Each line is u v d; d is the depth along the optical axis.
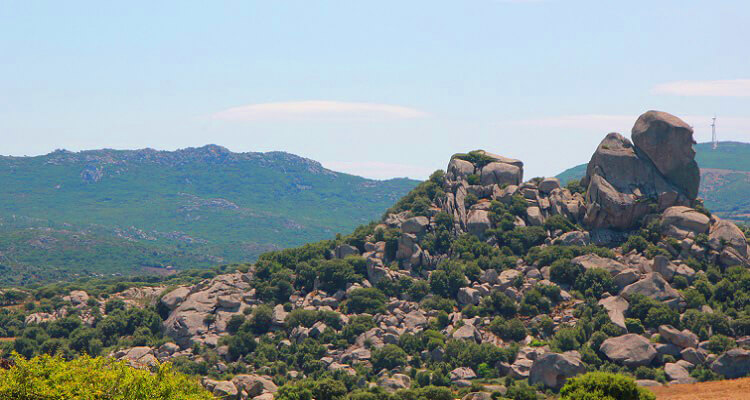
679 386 188.62
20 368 84.00
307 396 193.50
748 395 155.00
